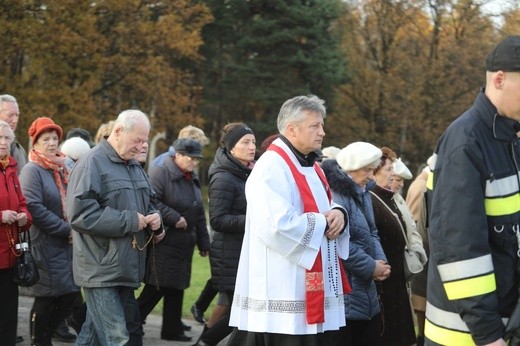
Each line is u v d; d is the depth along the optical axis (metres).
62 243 7.08
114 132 5.93
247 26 39.91
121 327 5.73
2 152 6.31
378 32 35.88
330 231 4.66
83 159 5.84
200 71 41.06
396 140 33.94
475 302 3.43
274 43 39.34
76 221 5.66
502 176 3.55
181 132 8.84
